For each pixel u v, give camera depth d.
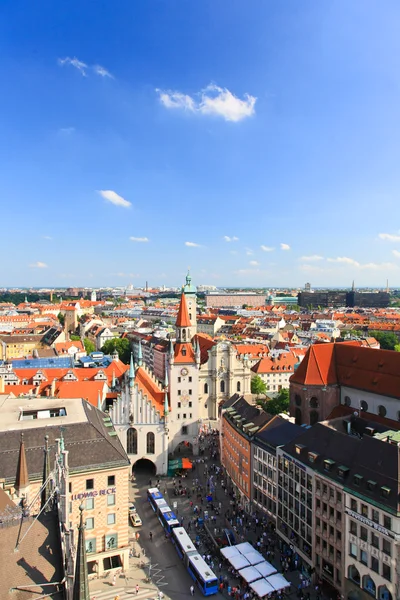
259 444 83.69
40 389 123.25
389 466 57.59
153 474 103.19
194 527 79.25
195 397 116.50
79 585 28.09
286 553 71.50
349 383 109.31
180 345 117.75
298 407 114.44
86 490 66.06
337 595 61.38
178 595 61.69
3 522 34.56
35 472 59.84
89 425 70.44
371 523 55.91
